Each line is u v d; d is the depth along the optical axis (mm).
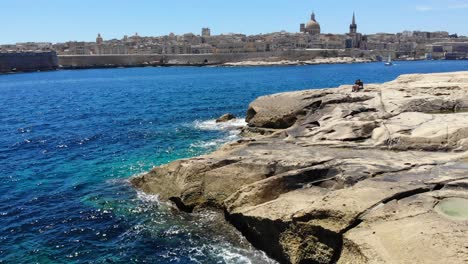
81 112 59156
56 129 45750
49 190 25266
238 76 138000
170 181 23078
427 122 25031
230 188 21250
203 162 22609
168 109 58688
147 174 24859
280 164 21031
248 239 18609
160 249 18156
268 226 17203
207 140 36938
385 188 16359
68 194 24516
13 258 17484
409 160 20141
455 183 16281
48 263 17109
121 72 186375
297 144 25234
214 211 21344
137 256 17609
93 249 18219
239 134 38500
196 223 20344
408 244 12781
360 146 23516
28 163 31469
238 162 21984
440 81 40406
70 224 20578
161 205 22406
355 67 199625
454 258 11875
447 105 30141
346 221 14922
